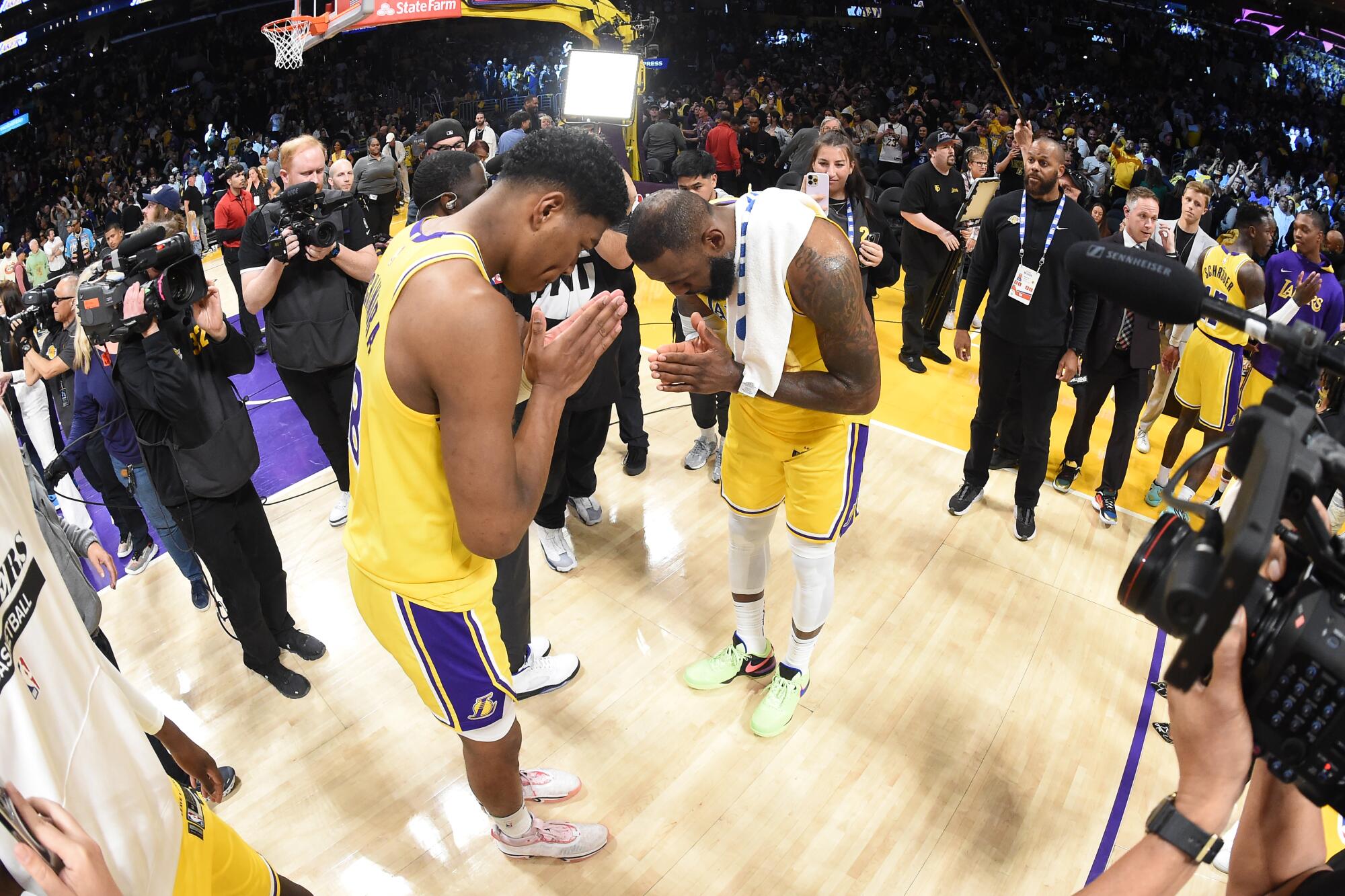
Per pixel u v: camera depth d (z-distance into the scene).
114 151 18.42
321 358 3.20
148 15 24.11
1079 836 2.31
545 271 1.52
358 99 19.48
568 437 3.05
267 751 2.55
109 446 2.98
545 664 2.76
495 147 9.87
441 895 2.15
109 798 1.16
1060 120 14.63
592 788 2.42
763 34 21.02
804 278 1.93
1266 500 0.73
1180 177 10.34
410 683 2.79
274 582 2.77
